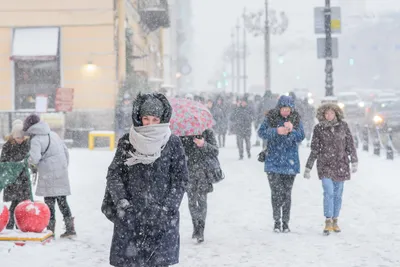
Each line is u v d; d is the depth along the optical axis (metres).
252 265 17.23
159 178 12.42
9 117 57.41
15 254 17.88
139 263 12.28
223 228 22.25
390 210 24.80
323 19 46.56
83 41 59.28
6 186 20.42
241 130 46.69
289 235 20.98
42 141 20.05
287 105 21.03
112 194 12.23
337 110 21.08
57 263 17.39
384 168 38.69
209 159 19.95
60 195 20.25
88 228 22.33
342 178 21.02
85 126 58.69
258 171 38.97
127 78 60.78
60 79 59.31
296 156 21.23
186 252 18.75
